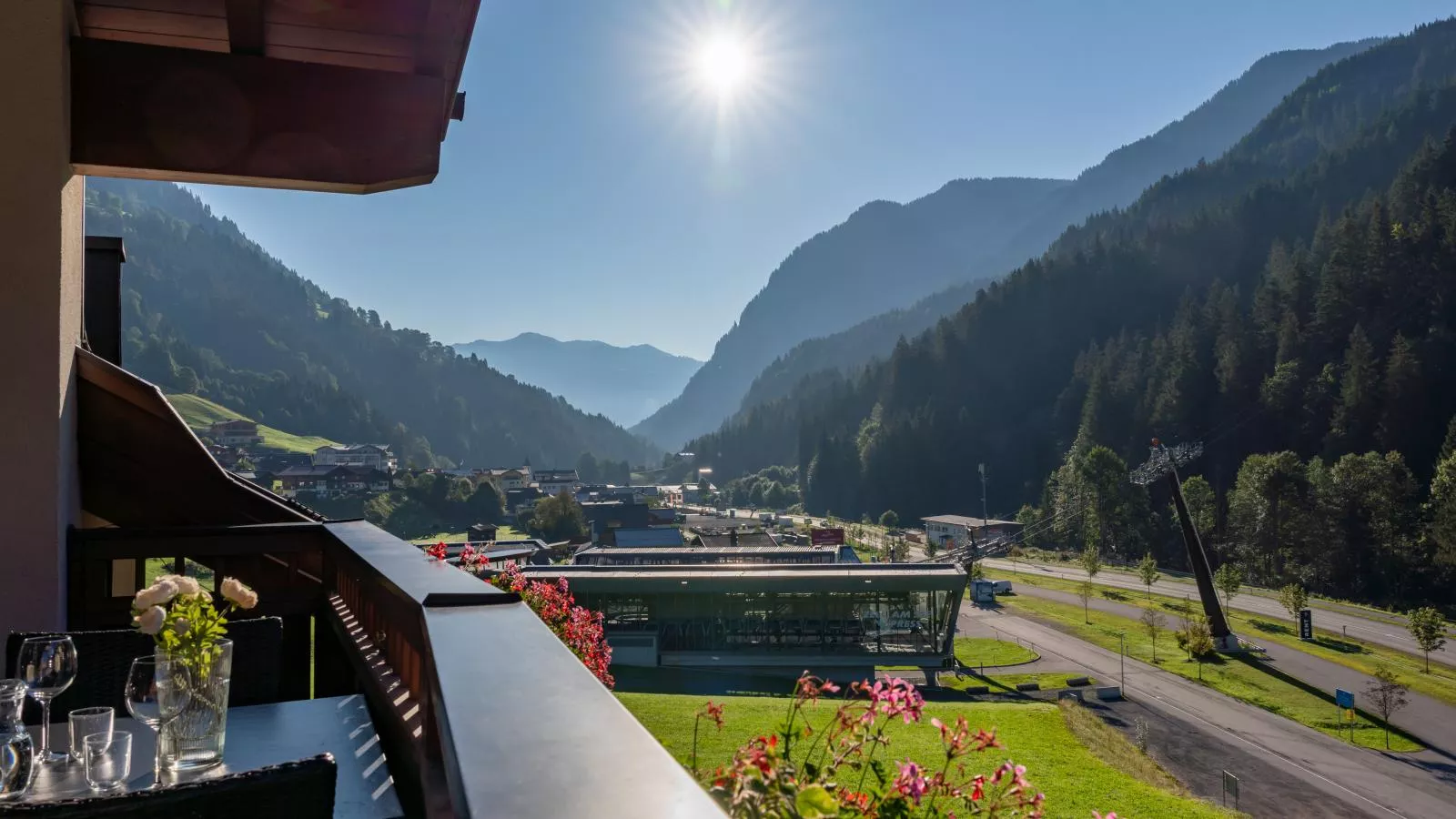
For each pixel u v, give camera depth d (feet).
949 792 9.60
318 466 633.61
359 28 16.58
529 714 3.98
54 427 14.60
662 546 404.77
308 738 9.67
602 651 23.52
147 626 7.79
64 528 15.43
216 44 17.07
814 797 6.29
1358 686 150.82
